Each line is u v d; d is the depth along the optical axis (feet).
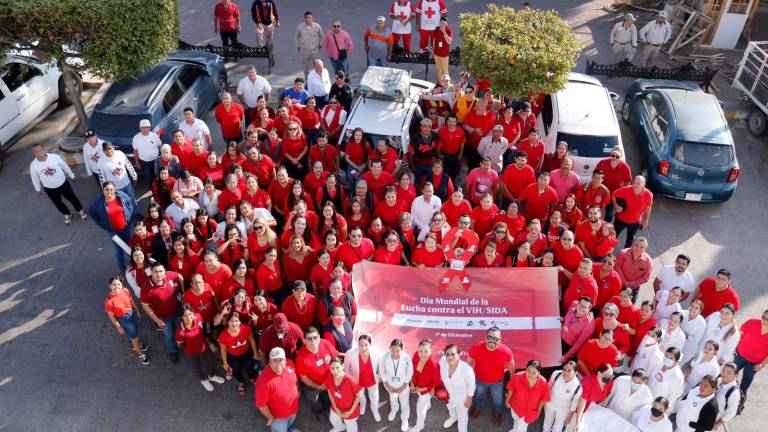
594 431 25.68
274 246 30.91
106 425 28.48
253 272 30.17
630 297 27.61
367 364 26.11
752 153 47.75
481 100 39.09
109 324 33.40
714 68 56.08
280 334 25.75
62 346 32.12
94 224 40.06
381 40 50.44
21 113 46.16
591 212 30.81
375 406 27.99
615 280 29.12
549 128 40.96
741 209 42.37
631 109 48.16
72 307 34.30
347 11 64.03
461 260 30.63
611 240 31.17
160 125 41.91
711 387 24.53
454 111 40.68
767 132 48.67
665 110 43.11
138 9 39.83
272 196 35.01
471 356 26.48
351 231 30.27
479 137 39.17
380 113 39.70
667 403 24.31
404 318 30.45
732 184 40.37
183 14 63.62
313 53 51.34
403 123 38.93
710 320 27.66
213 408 29.19
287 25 61.31
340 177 38.37
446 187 35.17
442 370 25.58
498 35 38.96
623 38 52.90
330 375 24.85
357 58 56.39
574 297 28.91
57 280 35.94
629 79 55.16
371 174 34.81
